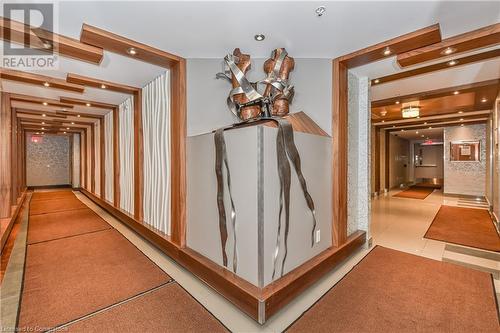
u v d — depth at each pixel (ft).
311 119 9.86
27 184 36.01
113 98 15.78
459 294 7.60
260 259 6.62
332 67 9.91
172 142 10.28
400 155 40.42
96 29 7.59
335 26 7.54
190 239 9.63
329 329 6.12
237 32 7.86
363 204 11.76
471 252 11.05
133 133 14.92
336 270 9.19
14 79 11.73
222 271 7.66
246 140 6.87
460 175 27.89
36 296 7.50
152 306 7.05
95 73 11.35
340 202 9.86
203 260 8.48
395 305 7.06
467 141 27.37
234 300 6.98
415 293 7.67
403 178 42.11
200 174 8.95
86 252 10.96
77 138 35.73
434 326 6.20
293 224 7.70
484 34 7.63
